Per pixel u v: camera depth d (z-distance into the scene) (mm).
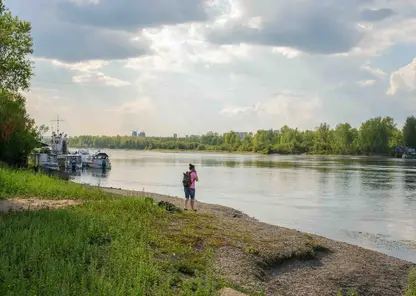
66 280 9828
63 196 26438
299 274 15844
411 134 164375
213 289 10781
